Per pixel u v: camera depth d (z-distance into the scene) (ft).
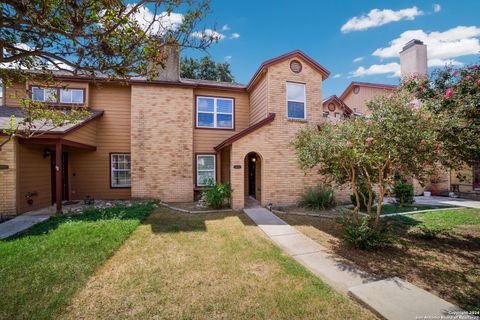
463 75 14.11
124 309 8.49
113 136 33.47
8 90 29.68
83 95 31.99
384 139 12.78
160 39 10.37
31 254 12.67
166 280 10.55
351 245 15.20
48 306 8.48
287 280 10.58
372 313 8.25
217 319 8.01
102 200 31.81
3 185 22.24
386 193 15.51
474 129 12.53
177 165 33.24
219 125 36.50
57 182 22.82
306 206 26.86
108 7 8.36
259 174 33.83
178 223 20.54
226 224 20.42
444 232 17.51
